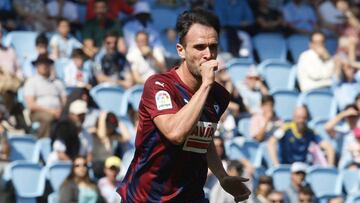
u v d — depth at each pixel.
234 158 33.91
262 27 44.94
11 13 40.69
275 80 41.34
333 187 34.56
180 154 14.45
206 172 14.86
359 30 46.31
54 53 38.38
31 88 33.47
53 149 31.38
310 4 46.72
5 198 30.16
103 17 40.66
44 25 41.09
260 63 44.28
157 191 14.70
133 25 41.78
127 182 15.05
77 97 32.25
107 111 32.78
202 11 14.12
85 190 28.69
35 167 30.84
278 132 34.38
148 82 14.41
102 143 31.61
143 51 37.88
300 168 31.14
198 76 14.17
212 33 13.98
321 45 41.06
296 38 45.69
